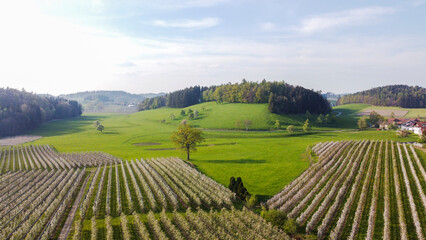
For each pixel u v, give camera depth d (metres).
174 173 62.41
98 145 121.56
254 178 59.91
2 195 51.78
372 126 177.62
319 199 44.91
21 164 81.50
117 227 36.62
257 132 153.38
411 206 39.44
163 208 40.12
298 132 150.25
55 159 86.19
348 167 61.28
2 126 160.00
